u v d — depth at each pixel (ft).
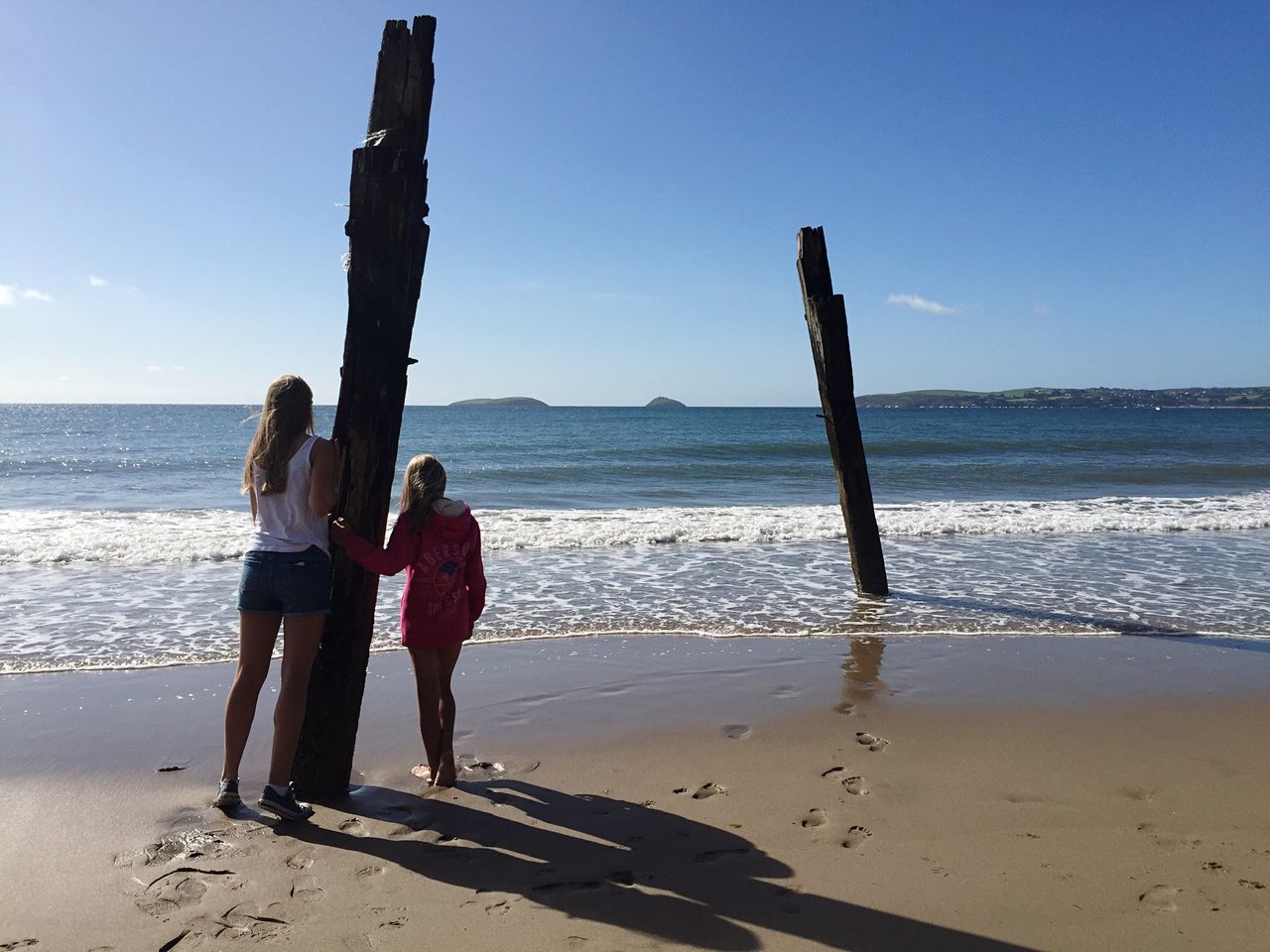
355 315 12.59
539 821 12.13
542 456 108.58
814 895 10.03
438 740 13.52
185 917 9.43
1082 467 91.20
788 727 16.30
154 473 83.51
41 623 23.77
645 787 13.43
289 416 12.03
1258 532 43.98
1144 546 39.09
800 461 100.37
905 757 14.83
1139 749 15.29
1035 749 15.25
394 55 12.51
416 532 12.98
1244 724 16.67
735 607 26.48
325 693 12.73
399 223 12.57
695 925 9.36
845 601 27.50
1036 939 9.09
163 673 19.26
